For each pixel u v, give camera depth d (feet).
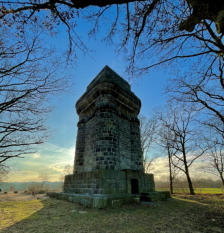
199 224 17.80
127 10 16.22
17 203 29.81
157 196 32.68
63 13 15.17
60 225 16.74
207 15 13.99
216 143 43.57
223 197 42.91
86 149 41.42
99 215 20.21
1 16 13.83
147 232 15.17
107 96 39.55
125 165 38.01
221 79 24.25
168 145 67.56
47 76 20.74
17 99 19.12
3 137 20.90
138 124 47.75
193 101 32.48
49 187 111.65
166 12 16.16
